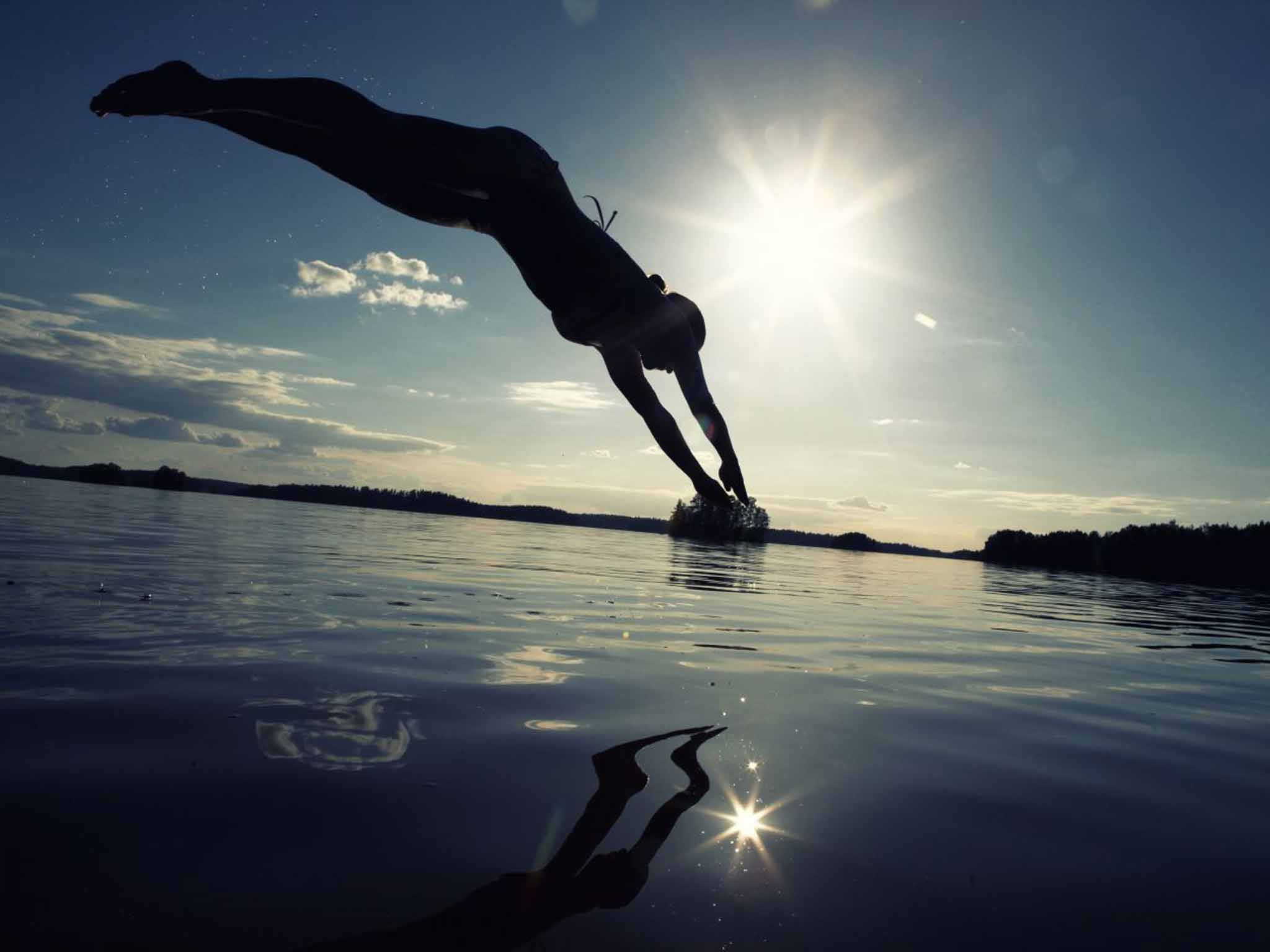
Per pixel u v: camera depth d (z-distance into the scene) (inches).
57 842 74.5
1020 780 120.1
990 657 254.7
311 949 59.6
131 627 181.6
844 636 280.2
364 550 510.3
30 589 222.4
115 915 62.4
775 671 198.2
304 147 101.0
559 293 104.3
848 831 94.0
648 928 66.9
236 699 129.4
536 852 81.0
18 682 129.3
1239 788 122.4
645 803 98.3
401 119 95.9
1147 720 170.6
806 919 70.6
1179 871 87.3
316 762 102.7
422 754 110.2
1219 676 243.9
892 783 114.0
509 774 104.9
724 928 67.9
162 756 100.5
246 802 87.8
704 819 94.2
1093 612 479.8
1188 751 145.2
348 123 93.0
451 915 66.4
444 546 643.5
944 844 91.7
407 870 74.7
